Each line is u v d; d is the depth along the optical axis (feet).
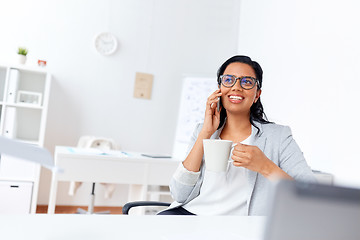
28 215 2.61
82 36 13.43
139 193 9.37
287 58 10.69
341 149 8.29
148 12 14.34
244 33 13.48
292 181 1.42
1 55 12.44
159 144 14.40
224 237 2.45
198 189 4.46
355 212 1.43
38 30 12.88
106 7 13.75
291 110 10.25
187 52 14.82
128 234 2.31
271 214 1.42
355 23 8.26
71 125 13.32
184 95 13.96
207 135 4.33
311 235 1.42
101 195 13.60
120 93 13.93
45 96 11.40
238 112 4.52
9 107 10.97
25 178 10.55
